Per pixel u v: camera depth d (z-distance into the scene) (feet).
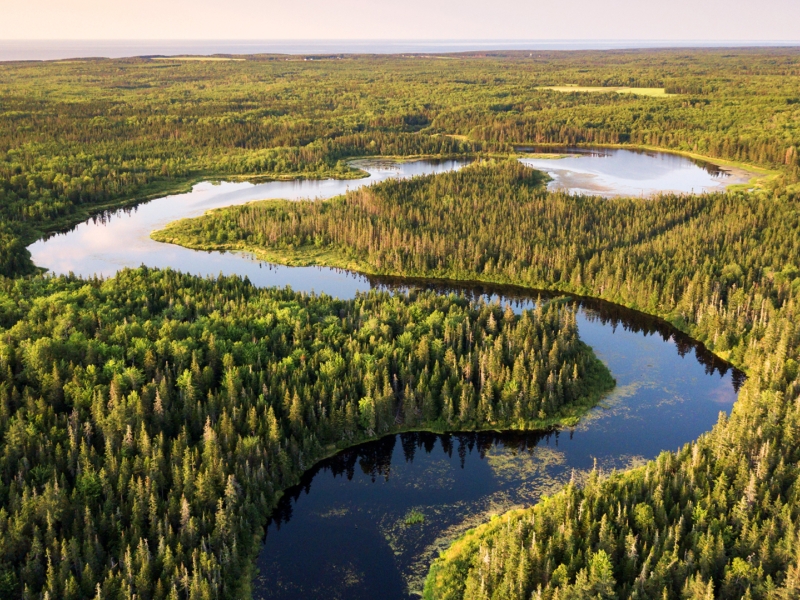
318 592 257.96
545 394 366.63
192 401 332.60
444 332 401.08
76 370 337.72
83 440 301.43
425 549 277.64
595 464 304.91
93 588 239.30
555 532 262.06
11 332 369.71
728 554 252.62
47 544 250.98
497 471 325.01
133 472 285.84
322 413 337.93
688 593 233.96
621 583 245.04
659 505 270.46
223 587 249.34
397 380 371.15
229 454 295.48
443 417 356.59
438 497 307.58
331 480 319.27
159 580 238.89
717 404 381.40
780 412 328.49
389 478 320.29
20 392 331.36
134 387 337.11
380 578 263.70
